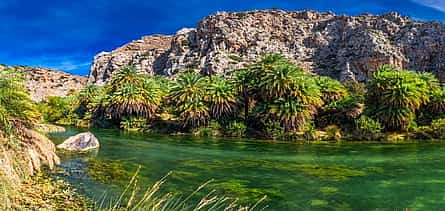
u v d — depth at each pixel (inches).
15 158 613.3
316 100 2289.6
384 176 920.3
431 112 2397.9
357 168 1049.5
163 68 7362.2
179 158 1215.6
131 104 2741.1
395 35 5452.8
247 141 2025.1
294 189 758.5
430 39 5064.0
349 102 2399.1
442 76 4687.5
